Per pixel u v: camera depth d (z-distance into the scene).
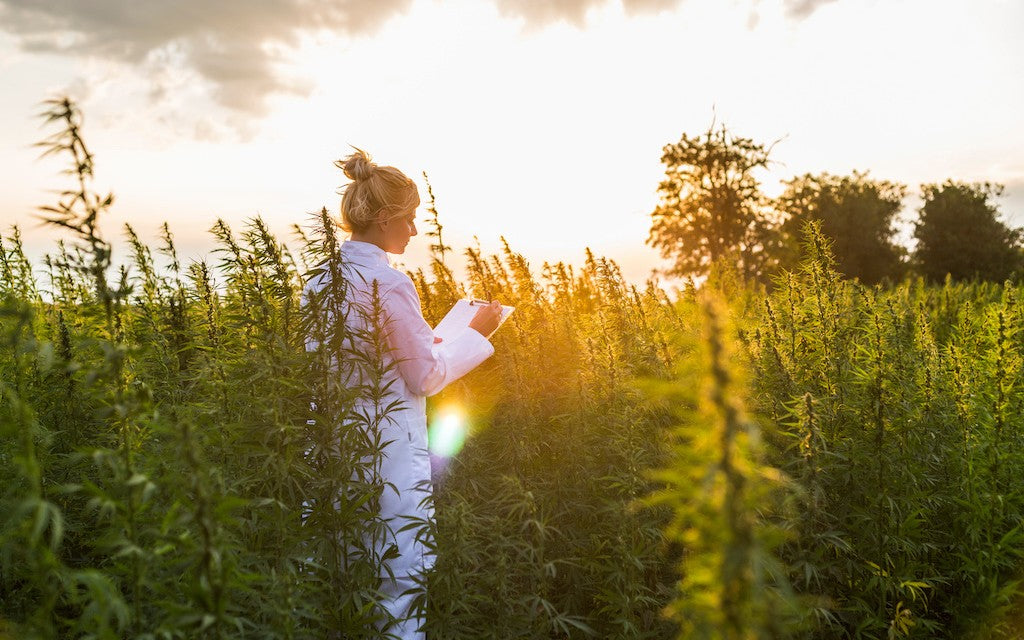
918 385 4.05
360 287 3.27
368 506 3.12
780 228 56.50
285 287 3.06
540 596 3.03
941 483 3.92
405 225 3.60
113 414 2.33
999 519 3.54
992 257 64.38
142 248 4.23
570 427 3.75
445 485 3.66
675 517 3.27
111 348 1.97
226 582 1.94
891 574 3.40
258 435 2.72
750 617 1.38
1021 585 3.49
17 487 2.40
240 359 3.05
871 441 3.54
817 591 3.39
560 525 3.54
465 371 3.46
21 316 1.90
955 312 7.46
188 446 1.86
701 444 1.41
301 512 2.87
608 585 3.28
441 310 5.00
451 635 2.91
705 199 57.09
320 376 2.90
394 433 3.25
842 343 4.23
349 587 2.80
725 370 1.37
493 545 3.01
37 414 2.99
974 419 3.81
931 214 67.06
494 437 3.91
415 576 3.14
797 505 3.35
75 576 1.68
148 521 2.12
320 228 3.03
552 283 5.02
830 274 4.54
